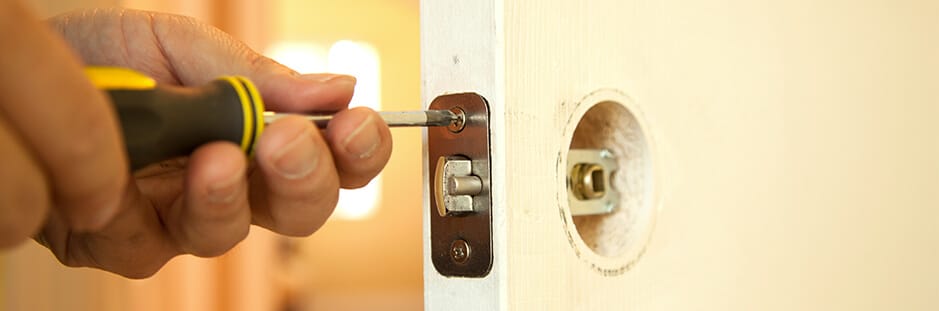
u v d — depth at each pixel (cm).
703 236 51
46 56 23
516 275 40
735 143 54
